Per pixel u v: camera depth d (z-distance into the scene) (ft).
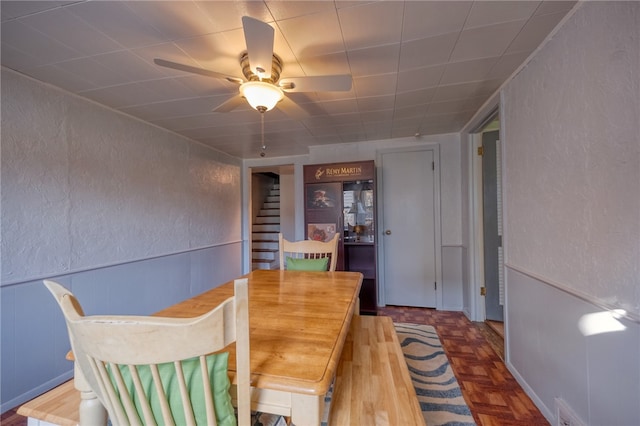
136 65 5.58
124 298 8.09
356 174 10.83
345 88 5.22
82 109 7.02
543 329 5.06
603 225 3.64
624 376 3.34
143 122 8.84
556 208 4.65
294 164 13.85
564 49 4.41
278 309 4.22
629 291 3.28
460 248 10.83
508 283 6.51
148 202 8.98
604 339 3.63
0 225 5.49
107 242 7.62
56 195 6.43
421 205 11.23
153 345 1.96
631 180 3.23
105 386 2.22
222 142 11.51
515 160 6.09
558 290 4.59
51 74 5.87
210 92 6.82
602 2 3.61
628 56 3.25
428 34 4.74
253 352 2.93
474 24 4.49
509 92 6.33
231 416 2.39
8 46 4.88
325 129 10.00
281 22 4.37
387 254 11.56
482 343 7.99
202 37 4.72
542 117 5.04
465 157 10.02
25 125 5.89
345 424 3.14
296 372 2.56
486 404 5.39
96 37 4.68
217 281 12.57
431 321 9.75
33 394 5.88
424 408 5.28
